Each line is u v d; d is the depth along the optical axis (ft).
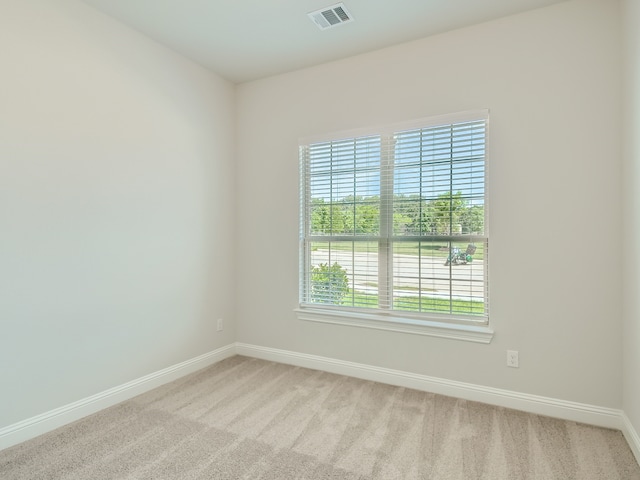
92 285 7.68
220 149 11.04
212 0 7.36
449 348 8.53
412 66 8.91
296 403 8.13
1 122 6.26
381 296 9.47
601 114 7.09
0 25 6.23
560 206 7.44
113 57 8.05
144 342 8.81
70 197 7.27
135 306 8.59
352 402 8.17
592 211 7.18
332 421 7.30
